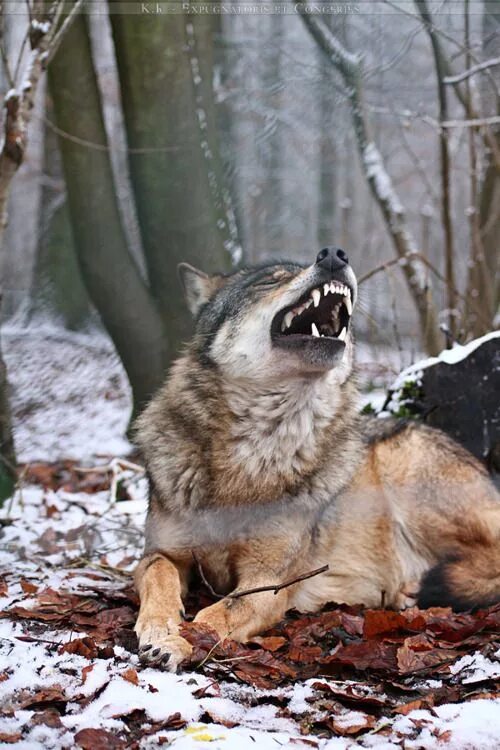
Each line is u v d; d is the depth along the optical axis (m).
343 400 5.92
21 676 4.18
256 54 18.98
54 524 7.89
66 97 10.60
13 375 16.91
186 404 5.79
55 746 3.58
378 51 15.05
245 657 4.55
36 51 7.20
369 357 14.83
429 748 3.63
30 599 5.45
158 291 11.03
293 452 5.61
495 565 6.02
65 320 21.92
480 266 11.23
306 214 33.41
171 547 5.73
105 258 10.74
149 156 10.70
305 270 5.51
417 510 6.32
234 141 17.95
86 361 18.39
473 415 7.24
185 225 10.80
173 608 5.05
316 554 5.94
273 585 5.41
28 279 33.19
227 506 5.60
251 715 3.98
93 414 14.59
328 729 3.87
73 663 4.35
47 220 22.39
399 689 4.27
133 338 10.92
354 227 34.16
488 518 6.09
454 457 6.36
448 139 10.63
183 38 10.64
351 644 4.73
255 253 26.77
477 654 4.67
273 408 5.57
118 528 7.70
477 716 3.87
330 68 14.23
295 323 5.81
